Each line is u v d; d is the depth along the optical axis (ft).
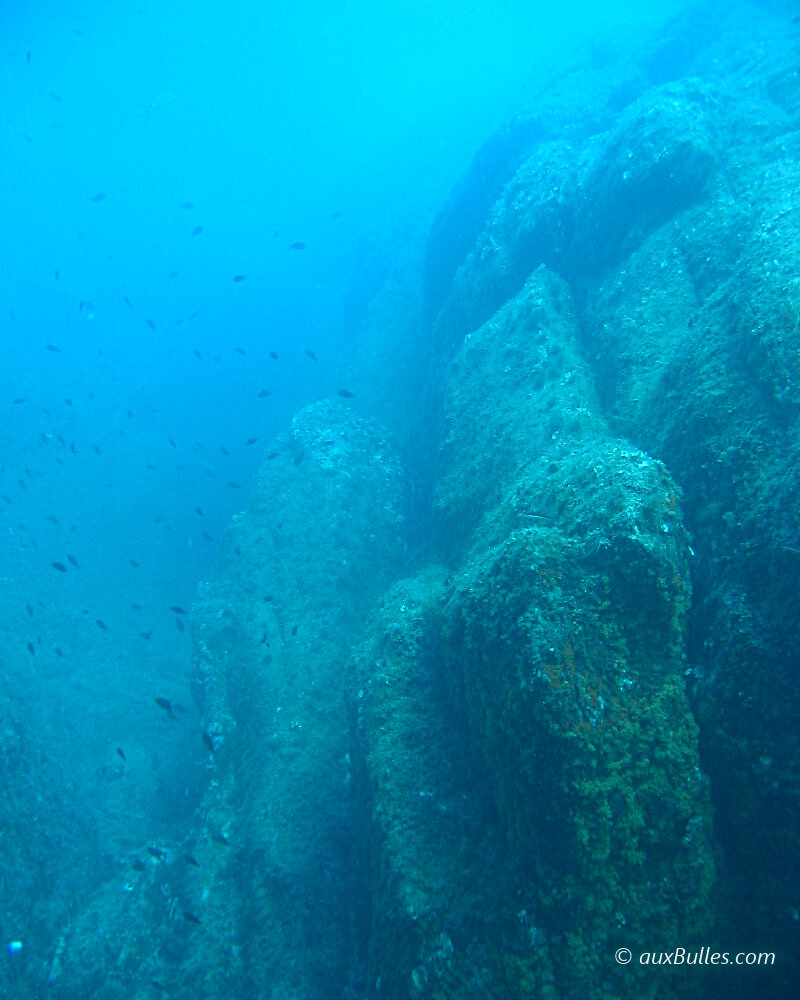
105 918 34.24
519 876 19.06
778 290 24.18
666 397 27.48
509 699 20.10
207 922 31.63
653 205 40.01
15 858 36.99
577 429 31.01
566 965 16.89
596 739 18.20
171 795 45.62
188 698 56.90
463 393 44.32
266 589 48.44
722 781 18.03
